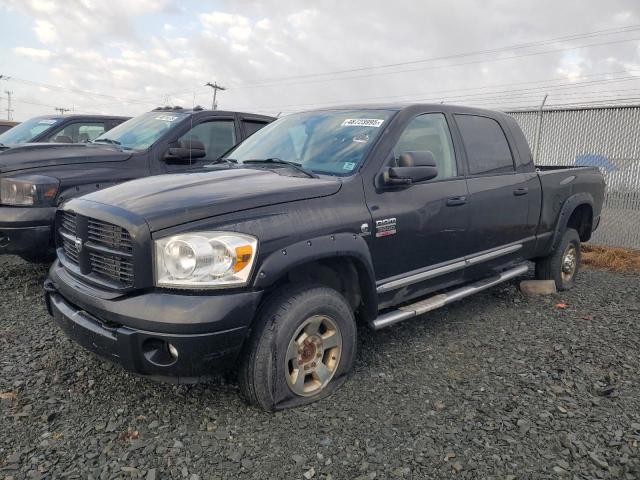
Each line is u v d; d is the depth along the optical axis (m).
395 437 2.88
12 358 3.75
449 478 2.56
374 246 3.57
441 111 4.46
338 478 2.54
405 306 4.10
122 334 2.74
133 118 7.27
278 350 2.98
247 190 3.12
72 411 3.08
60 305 3.21
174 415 3.06
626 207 9.53
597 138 10.29
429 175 3.70
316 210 3.23
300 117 4.64
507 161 5.01
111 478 2.50
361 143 3.84
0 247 5.18
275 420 3.02
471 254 4.54
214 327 2.72
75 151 5.73
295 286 3.15
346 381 3.52
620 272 7.25
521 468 2.64
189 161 6.34
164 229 2.78
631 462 2.70
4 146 6.60
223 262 2.77
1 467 2.56
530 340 4.37
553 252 5.78
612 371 3.77
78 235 3.17
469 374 3.69
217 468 2.60
